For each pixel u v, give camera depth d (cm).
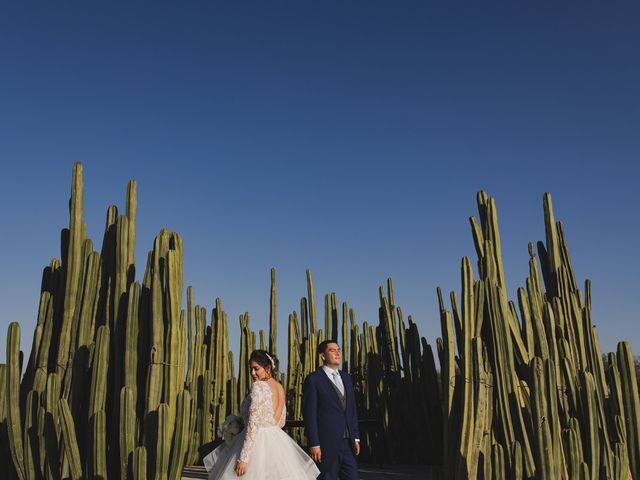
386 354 1076
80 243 744
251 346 1059
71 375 704
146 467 617
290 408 1055
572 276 761
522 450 612
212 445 914
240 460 516
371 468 977
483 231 716
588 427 624
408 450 1027
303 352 1080
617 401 664
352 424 609
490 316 660
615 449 631
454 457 620
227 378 1042
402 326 1068
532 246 784
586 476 600
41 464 661
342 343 1093
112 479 659
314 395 600
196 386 974
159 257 709
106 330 675
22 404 714
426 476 877
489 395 629
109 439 672
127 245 745
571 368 677
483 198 728
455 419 632
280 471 526
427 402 988
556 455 587
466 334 638
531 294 705
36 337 727
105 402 681
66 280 731
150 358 669
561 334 701
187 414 636
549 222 777
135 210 763
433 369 995
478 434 605
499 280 695
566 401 677
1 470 702
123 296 720
